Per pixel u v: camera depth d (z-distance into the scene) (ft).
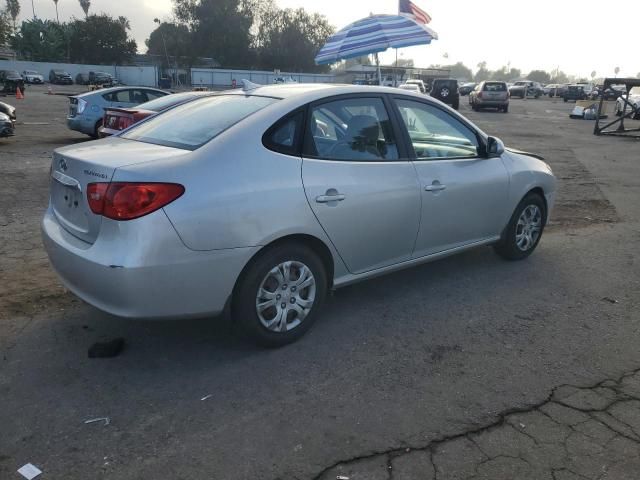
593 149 49.29
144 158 10.36
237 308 11.09
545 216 18.34
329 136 12.23
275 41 262.47
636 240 20.89
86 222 10.50
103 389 10.29
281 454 8.66
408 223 13.62
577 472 8.40
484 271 16.96
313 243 11.98
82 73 208.95
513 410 9.91
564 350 12.15
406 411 9.82
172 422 9.39
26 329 12.47
